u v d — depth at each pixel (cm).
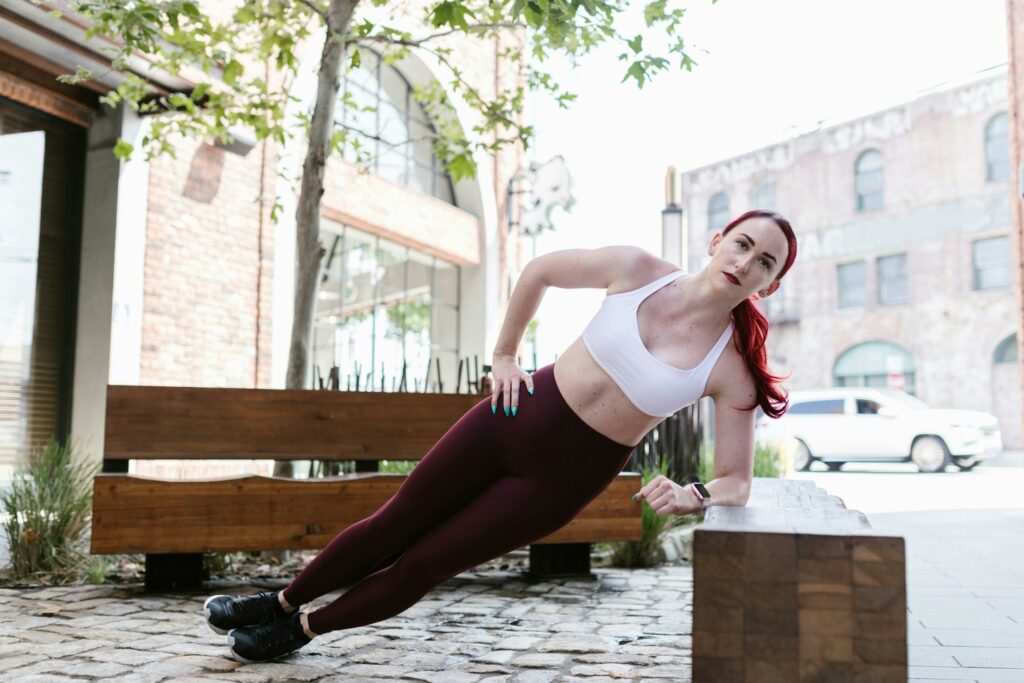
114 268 786
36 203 770
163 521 387
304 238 531
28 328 762
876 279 2597
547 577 448
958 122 2475
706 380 212
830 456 1633
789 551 146
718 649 146
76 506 461
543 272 233
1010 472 1558
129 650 286
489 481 239
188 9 430
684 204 2980
